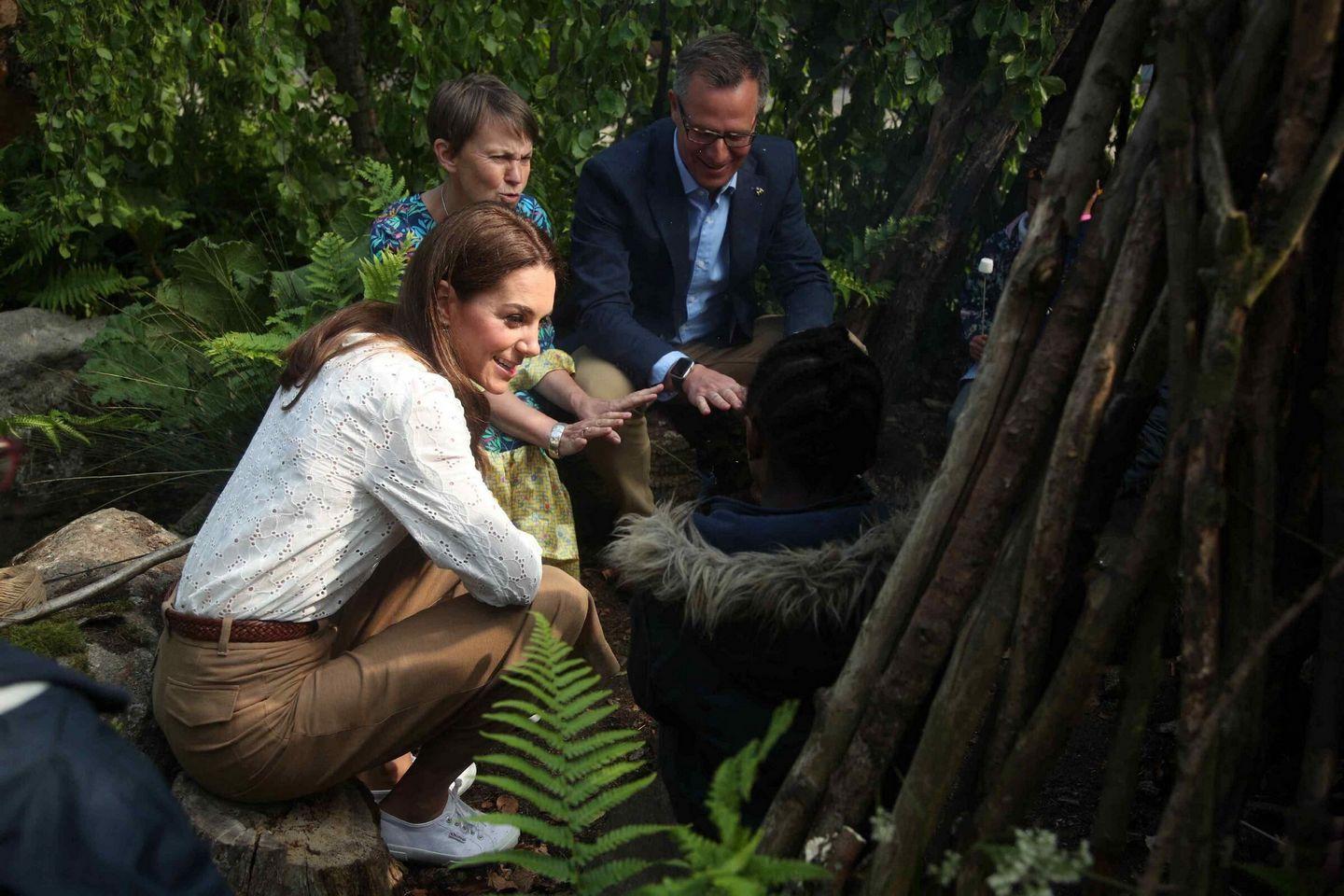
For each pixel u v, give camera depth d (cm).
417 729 230
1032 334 142
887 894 145
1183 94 127
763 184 354
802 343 182
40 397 412
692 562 167
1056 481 136
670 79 421
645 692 181
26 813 108
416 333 223
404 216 333
